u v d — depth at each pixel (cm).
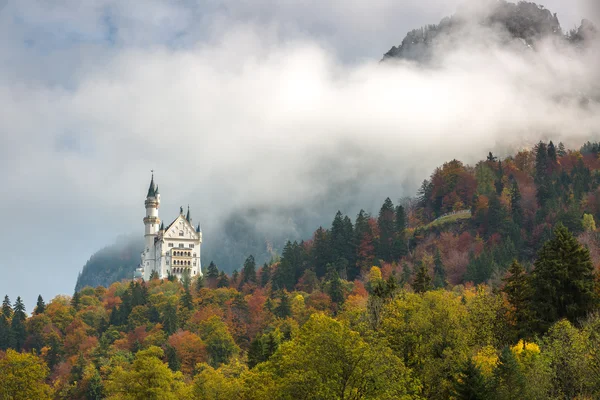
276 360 8338
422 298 9088
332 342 6862
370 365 6788
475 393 6950
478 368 7138
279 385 7206
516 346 9000
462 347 8081
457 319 8369
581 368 7088
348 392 6788
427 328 8200
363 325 9131
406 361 8175
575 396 7038
